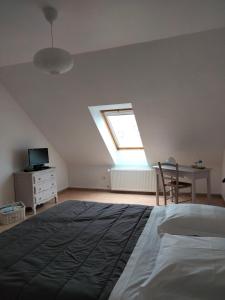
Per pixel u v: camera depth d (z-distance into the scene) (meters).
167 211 2.10
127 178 5.39
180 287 1.08
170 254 1.27
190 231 1.80
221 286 1.04
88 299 1.13
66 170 6.02
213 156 4.71
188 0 1.96
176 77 3.31
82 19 2.20
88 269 1.37
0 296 1.21
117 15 2.15
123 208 2.45
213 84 3.31
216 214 1.90
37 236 1.84
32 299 1.17
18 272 1.35
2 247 1.67
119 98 3.85
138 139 5.34
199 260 1.18
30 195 4.30
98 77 3.54
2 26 2.30
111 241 1.72
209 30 2.59
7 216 3.78
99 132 4.73
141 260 1.46
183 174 4.04
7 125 4.29
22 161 4.63
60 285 1.22
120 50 3.03
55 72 2.08
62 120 4.66
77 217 2.21
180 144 4.59
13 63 3.47
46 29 2.38
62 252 1.58
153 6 2.03
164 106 3.84
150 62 3.15
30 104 4.47
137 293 1.15
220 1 1.98
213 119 3.91
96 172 5.82
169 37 2.75
